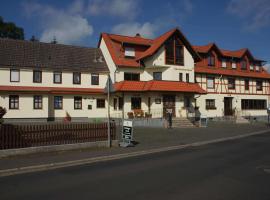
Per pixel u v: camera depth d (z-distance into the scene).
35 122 33.03
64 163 12.75
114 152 15.50
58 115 36.09
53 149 15.32
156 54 37.34
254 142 20.89
